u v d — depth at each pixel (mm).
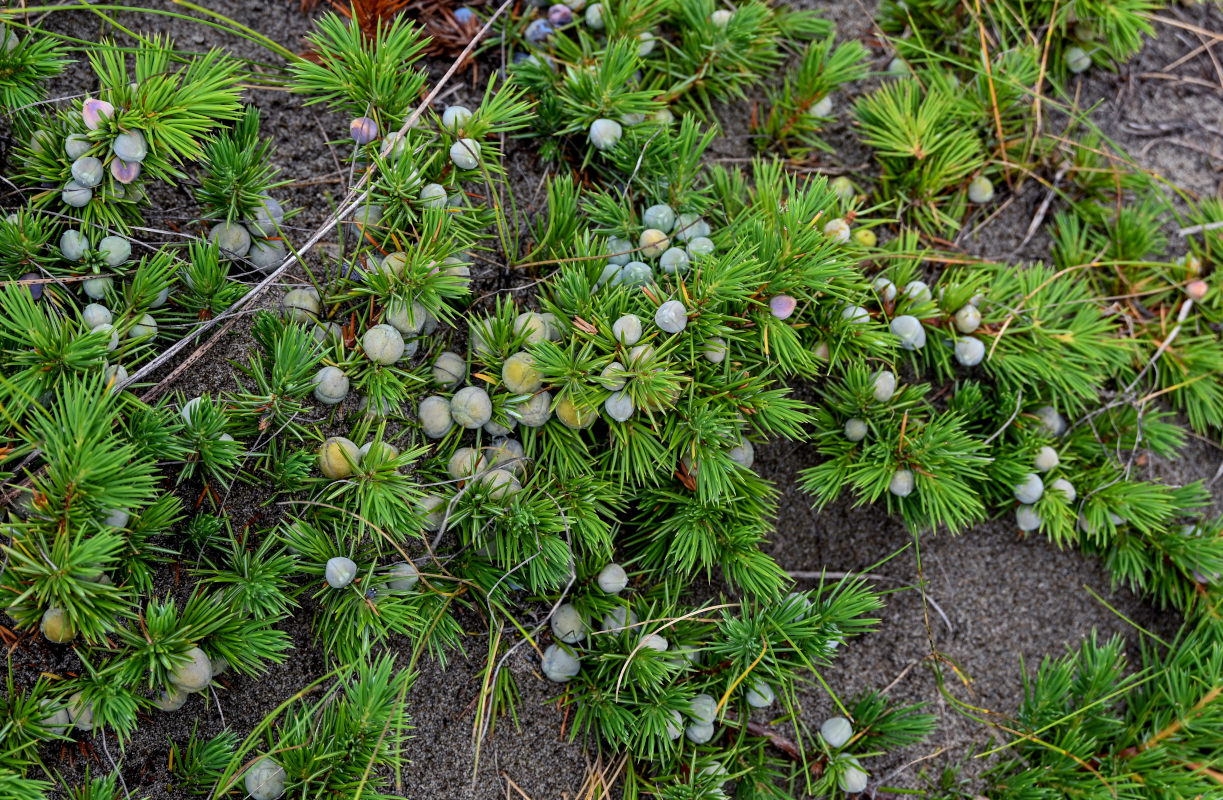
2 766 416
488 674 455
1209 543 510
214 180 445
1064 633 529
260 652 432
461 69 506
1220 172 576
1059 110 563
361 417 456
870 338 478
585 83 482
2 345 427
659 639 465
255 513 452
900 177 530
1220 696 503
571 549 465
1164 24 584
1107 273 550
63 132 442
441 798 467
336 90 462
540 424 459
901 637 515
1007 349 507
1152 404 547
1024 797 496
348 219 467
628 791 474
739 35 501
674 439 461
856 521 516
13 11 454
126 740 439
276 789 435
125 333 438
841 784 489
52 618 415
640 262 472
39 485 408
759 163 527
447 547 469
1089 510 512
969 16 551
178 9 493
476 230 477
